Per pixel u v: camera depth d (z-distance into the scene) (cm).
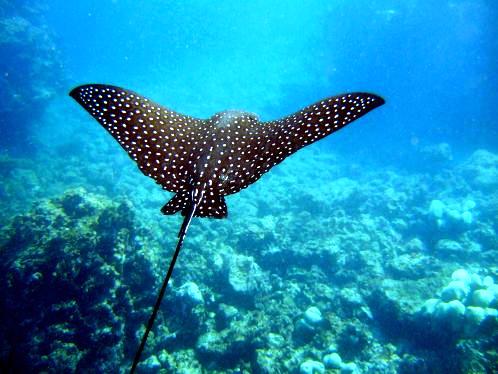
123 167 2212
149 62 6725
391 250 1451
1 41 2261
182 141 279
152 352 839
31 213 864
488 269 1275
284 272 1270
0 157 1944
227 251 1254
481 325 909
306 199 1850
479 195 2108
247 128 292
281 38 7812
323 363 907
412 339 1005
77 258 771
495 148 3447
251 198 1880
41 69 2492
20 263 745
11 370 703
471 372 855
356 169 2767
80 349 749
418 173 2789
